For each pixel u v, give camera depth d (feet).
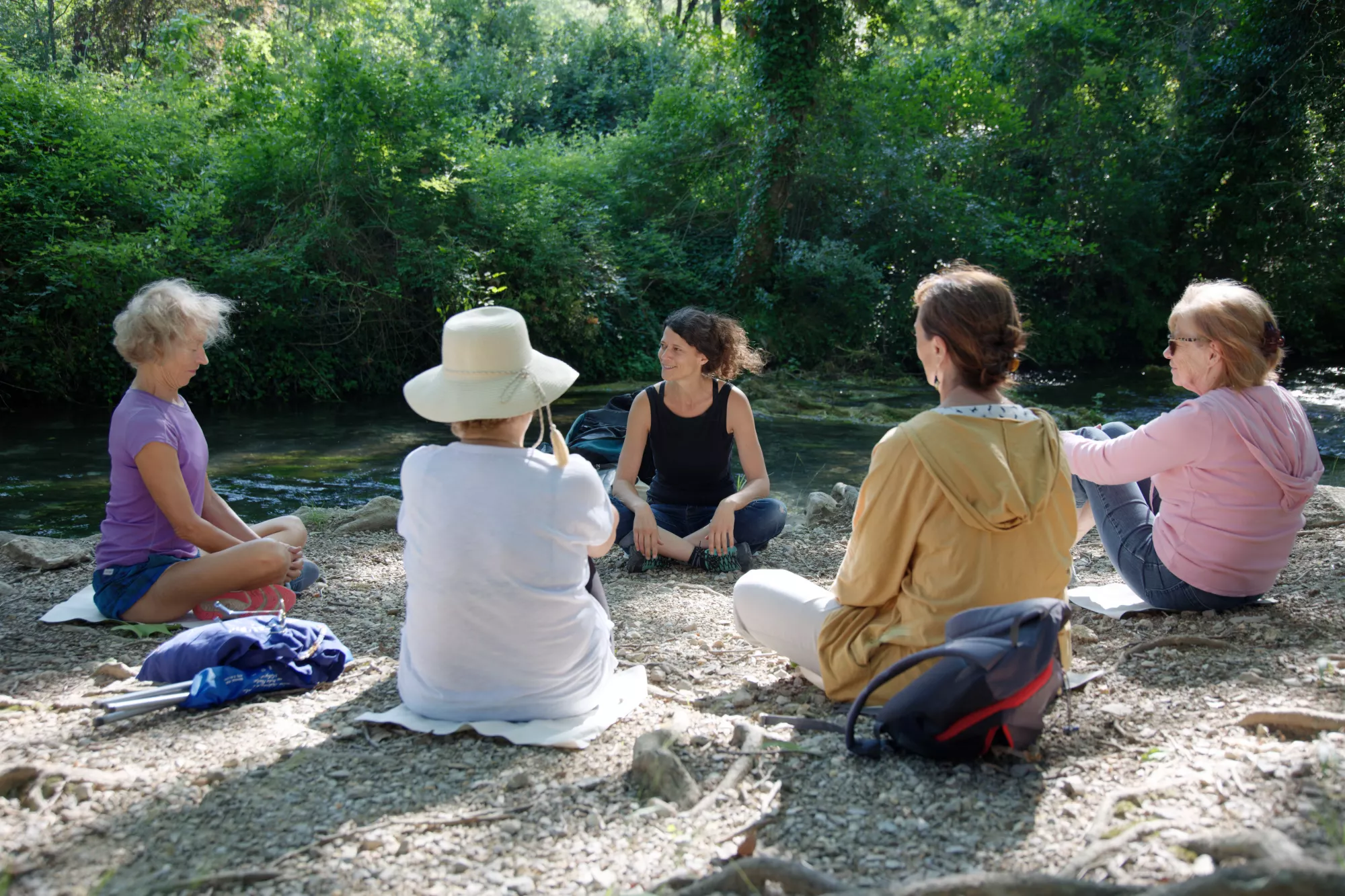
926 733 7.47
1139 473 11.08
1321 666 8.92
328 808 7.08
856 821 6.77
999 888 5.27
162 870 6.20
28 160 42.34
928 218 60.44
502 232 51.31
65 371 41.04
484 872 6.20
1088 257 68.90
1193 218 70.90
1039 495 7.56
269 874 6.11
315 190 47.67
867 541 8.15
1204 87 68.33
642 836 6.64
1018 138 68.49
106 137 43.45
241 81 48.55
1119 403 48.75
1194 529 11.12
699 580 15.21
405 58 52.34
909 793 7.13
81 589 13.58
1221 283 11.08
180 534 11.94
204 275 43.93
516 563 8.44
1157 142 70.28
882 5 55.31
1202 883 4.95
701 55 62.28
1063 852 6.20
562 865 6.31
